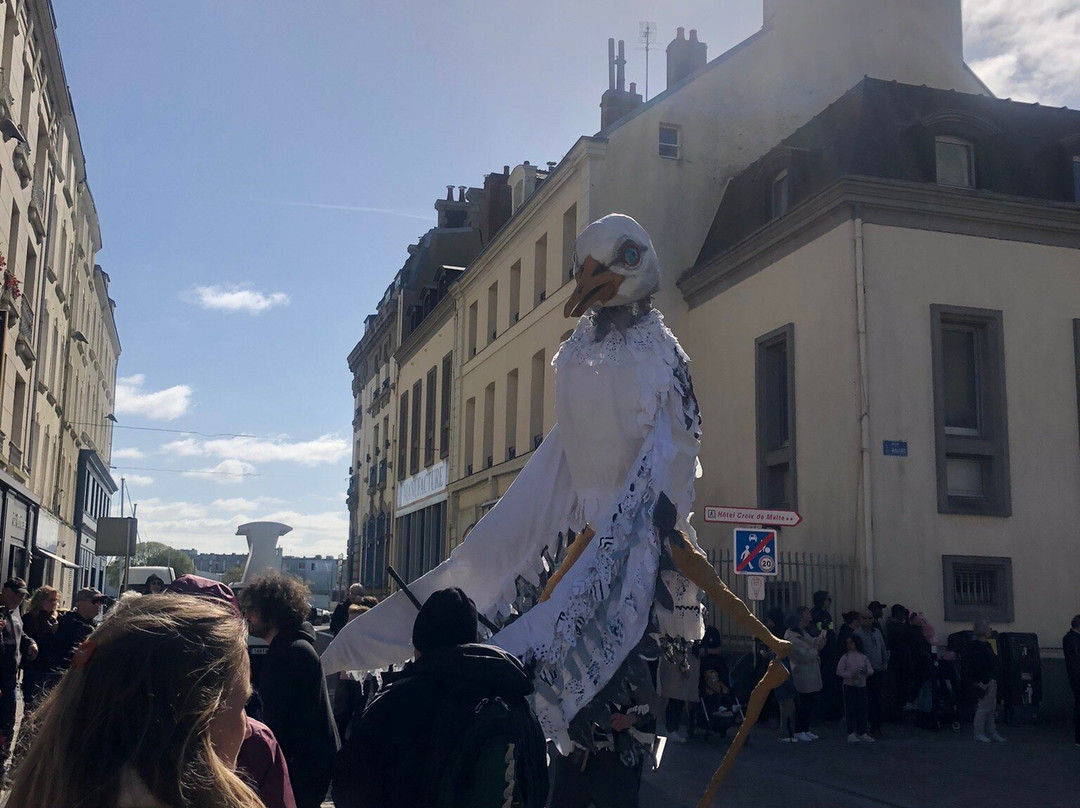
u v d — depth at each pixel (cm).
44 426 2717
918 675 1431
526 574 341
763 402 1838
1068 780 1042
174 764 145
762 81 2267
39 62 2145
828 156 1767
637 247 320
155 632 151
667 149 2209
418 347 3894
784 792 973
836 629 1584
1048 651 1612
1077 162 1825
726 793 966
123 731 144
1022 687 1544
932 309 1647
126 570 1934
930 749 1248
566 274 2291
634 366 314
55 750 145
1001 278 1698
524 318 2586
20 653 843
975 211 1689
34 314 2325
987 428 1672
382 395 4603
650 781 1020
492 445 2912
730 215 2089
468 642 274
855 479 1583
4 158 1805
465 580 343
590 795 303
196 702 149
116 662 147
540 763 257
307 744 382
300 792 377
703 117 2222
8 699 812
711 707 1266
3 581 2027
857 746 1268
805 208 1723
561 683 265
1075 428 1700
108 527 1944
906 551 1570
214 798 147
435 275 3812
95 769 143
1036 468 1664
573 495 342
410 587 342
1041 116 1898
